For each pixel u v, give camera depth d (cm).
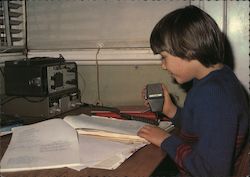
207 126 86
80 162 80
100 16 162
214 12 149
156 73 157
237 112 87
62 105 138
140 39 160
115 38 162
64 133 96
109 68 162
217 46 96
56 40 169
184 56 93
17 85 133
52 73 133
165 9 156
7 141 99
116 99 163
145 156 86
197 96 92
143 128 100
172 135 97
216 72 95
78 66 165
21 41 170
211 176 84
